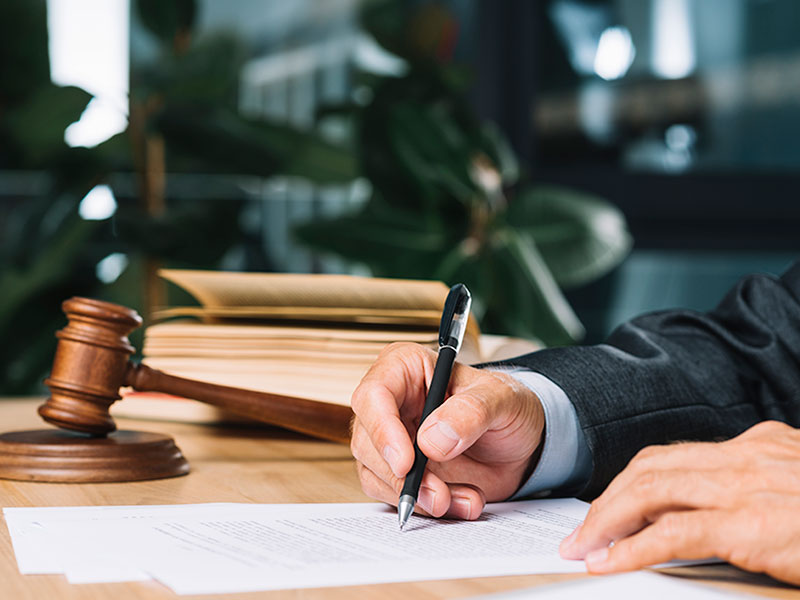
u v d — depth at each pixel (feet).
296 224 9.42
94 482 2.69
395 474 2.21
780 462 1.87
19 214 9.57
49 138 9.16
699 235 10.51
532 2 10.37
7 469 2.70
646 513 1.87
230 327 3.20
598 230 9.34
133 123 9.49
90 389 2.83
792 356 2.92
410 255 9.34
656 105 10.37
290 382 3.03
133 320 2.91
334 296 3.08
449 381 2.46
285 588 1.67
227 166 9.61
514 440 2.44
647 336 3.00
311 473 2.94
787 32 10.43
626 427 2.59
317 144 9.64
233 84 9.69
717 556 1.77
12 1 9.29
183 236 9.45
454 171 9.41
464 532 2.15
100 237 9.59
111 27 9.90
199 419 3.86
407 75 9.98
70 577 1.71
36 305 9.26
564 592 1.62
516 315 9.07
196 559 1.82
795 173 10.55
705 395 2.82
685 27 10.35
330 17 10.59
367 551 1.93
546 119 10.39
